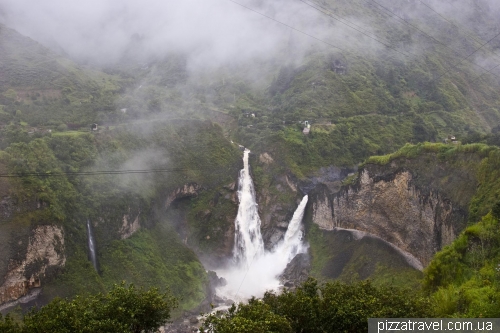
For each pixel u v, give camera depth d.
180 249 82.50
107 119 100.50
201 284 76.44
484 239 42.62
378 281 66.38
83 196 70.56
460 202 57.38
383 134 106.38
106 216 72.31
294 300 31.14
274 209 97.31
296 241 92.81
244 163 104.69
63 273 62.47
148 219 81.44
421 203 65.06
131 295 32.50
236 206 98.69
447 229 59.06
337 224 85.31
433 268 44.09
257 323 26.80
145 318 32.03
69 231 65.31
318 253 84.69
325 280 76.31
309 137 104.56
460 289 36.28
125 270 70.31
